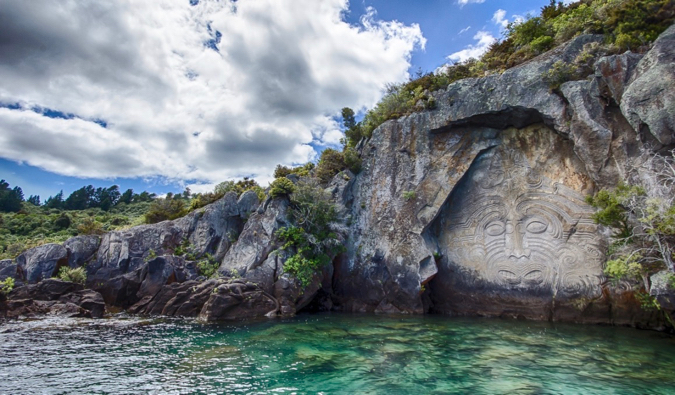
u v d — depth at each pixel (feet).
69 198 292.20
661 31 62.44
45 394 33.63
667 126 53.11
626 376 37.40
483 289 77.46
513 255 75.41
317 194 91.81
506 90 76.95
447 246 83.82
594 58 67.77
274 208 93.25
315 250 88.17
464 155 83.51
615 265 51.37
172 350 48.93
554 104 70.69
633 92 57.31
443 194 82.64
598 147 63.98
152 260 88.74
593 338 54.08
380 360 43.57
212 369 40.63
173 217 116.06
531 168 77.00
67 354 47.26
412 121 91.61
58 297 84.07
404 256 83.05
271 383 36.17
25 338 56.75
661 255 50.52
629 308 63.05
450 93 86.48
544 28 84.94
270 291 82.53
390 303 84.38
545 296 70.79
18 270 95.45
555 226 71.97
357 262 90.68
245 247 91.40
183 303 79.25
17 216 186.50
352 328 63.10
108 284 91.30
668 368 39.91
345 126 126.72
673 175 49.85
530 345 50.08
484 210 80.94
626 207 54.90
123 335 58.49
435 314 80.74
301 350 48.39
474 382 35.94
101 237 103.45
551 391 33.53
